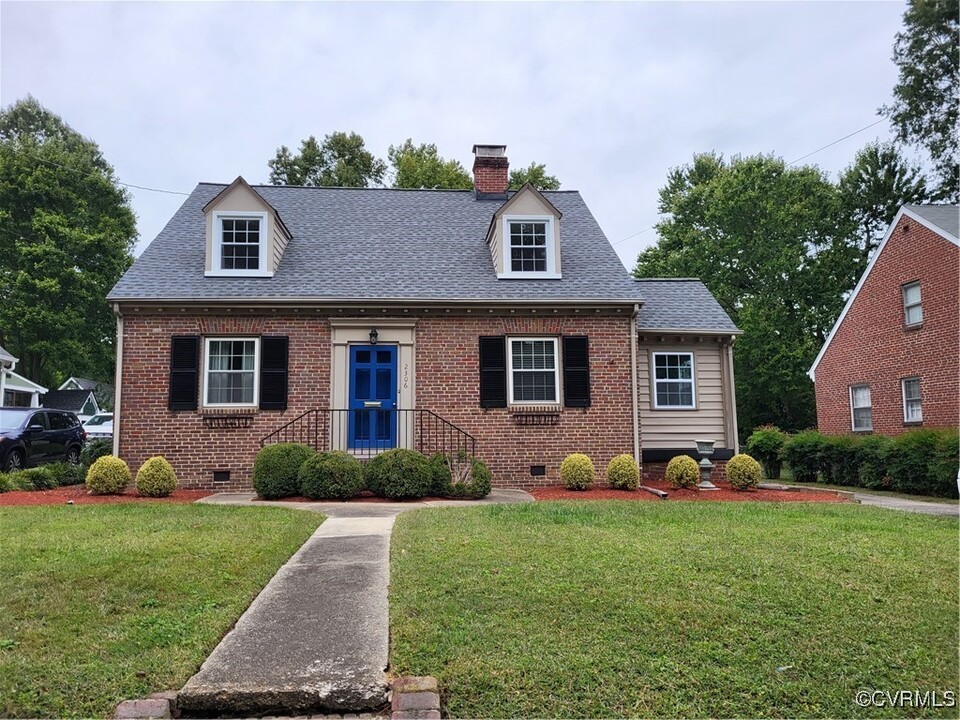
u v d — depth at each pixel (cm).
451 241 1429
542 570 520
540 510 831
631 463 1171
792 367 2895
